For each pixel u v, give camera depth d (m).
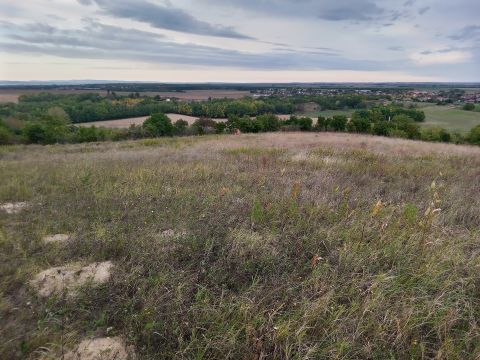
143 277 2.99
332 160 9.26
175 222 4.23
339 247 3.53
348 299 2.69
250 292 2.72
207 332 2.28
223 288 2.83
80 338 2.31
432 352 2.24
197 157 10.18
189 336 2.34
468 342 2.27
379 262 3.23
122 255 3.43
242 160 9.23
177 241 3.57
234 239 3.54
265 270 3.13
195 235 3.70
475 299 2.73
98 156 11.82
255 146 14.55
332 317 2.43
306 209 4.55
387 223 3.94
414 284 2.84
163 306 2.55
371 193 5.61
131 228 4.00
